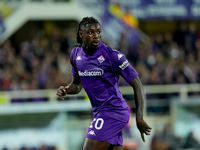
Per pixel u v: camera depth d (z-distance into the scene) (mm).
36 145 31625
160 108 35938
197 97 37500
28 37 49281
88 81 15555
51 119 32156
